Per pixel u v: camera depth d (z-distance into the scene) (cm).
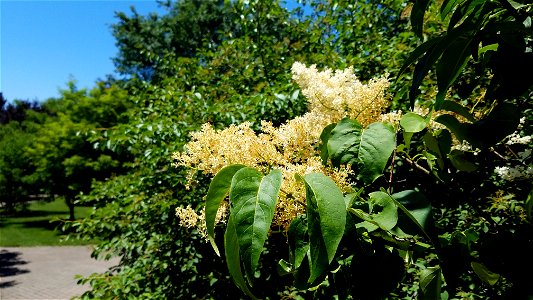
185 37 2034
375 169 95
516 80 89
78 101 1783
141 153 488
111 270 495
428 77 290
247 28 459
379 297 87
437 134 136
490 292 174
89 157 1730
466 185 188
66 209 2934
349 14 439
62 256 1413
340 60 366
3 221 2312
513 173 152
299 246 84
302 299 293
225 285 389
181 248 405
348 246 87
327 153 115
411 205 91
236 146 117
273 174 75
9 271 1202
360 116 133
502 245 98
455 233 106
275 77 457
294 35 502
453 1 101
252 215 70
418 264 223
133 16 2331
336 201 71
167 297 404
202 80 517
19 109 4266
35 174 1881
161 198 427
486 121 102
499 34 91
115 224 482
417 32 102
